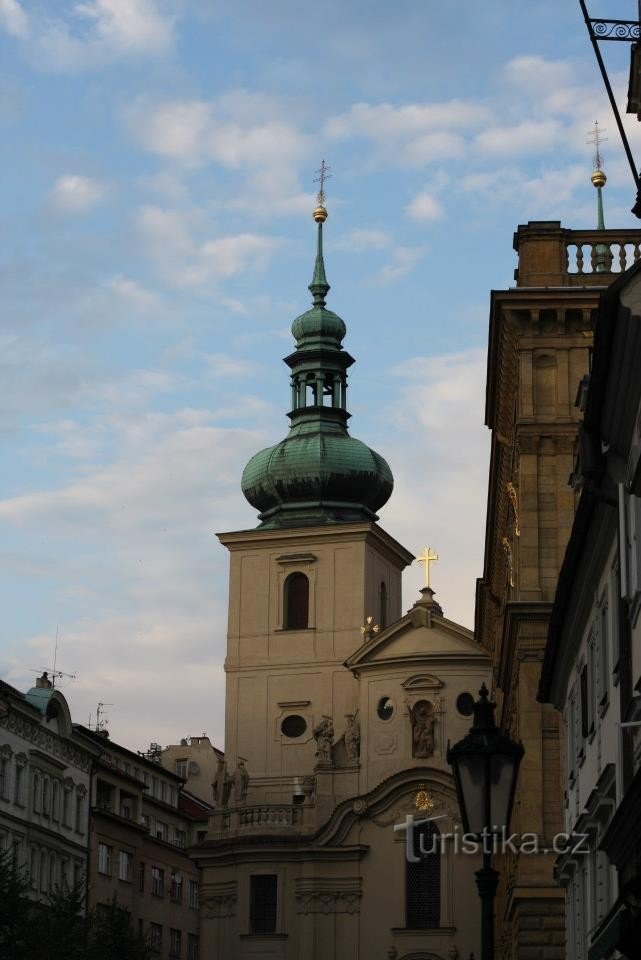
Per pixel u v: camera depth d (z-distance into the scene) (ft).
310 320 401.08
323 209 417.28
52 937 239.09
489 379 205.05
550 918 167.73
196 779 499.10
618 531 102.42
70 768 347.15
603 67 85.97
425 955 312.91
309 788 333.01
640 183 88.17
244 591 370.32
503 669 205.67
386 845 319.88
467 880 315.17
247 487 389.39
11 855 276.62
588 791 133.69
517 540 184.96
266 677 362.74
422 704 328.29
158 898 402.31
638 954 89.61
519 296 181.78
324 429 390.63
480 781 82.89
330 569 366.22
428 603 334.85
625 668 104.94
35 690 337.52
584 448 101.96
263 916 323.57
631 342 89.35
